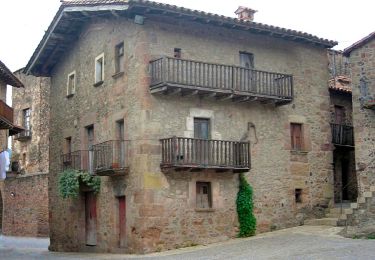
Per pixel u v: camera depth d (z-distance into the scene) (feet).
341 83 87.04
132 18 61.11
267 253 49.24
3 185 123.44
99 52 69.05
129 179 60.70
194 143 59.82
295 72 72.08
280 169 68.44
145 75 59.52
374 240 53.62
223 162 61.72
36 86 121.49
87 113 71.15
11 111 71.51
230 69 62.90
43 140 119.44
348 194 82.07
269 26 66.80
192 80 60.95
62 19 69.51
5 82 77.77
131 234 59.47
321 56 75.46
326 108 74.59
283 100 66.54
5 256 65.82
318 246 50.80
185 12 59.67
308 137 71.87
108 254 62.03
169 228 58.95
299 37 70.44
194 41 63.72
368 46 69.00
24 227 114.62
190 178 61.16
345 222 63.16
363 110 68.49
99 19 69.15
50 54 79.51
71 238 73.61
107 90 66.44
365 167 67.51
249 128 66.59
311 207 70.49
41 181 110.93
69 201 74.74
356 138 68.69
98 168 63.31
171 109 60.85
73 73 76.13
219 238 62.23
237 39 67.36
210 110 63.67
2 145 81.71
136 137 59.67
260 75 65.46
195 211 61.00
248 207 64.28
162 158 59.21
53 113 81.97
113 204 63.67
